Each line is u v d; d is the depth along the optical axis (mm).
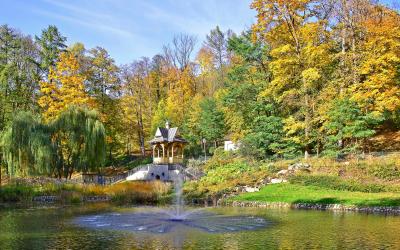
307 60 44812
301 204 29672
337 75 43531
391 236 18031
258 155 46188
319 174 36031
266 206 30812
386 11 45125
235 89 49875
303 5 45344
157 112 70312
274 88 46344
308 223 21891
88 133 43188
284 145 44562
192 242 16938
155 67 85625
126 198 35375
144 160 62594
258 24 46938
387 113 42094
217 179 39844
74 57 55781
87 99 52969
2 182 40094
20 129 39281
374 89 39656
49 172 39781
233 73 51688
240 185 36969
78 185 38562
